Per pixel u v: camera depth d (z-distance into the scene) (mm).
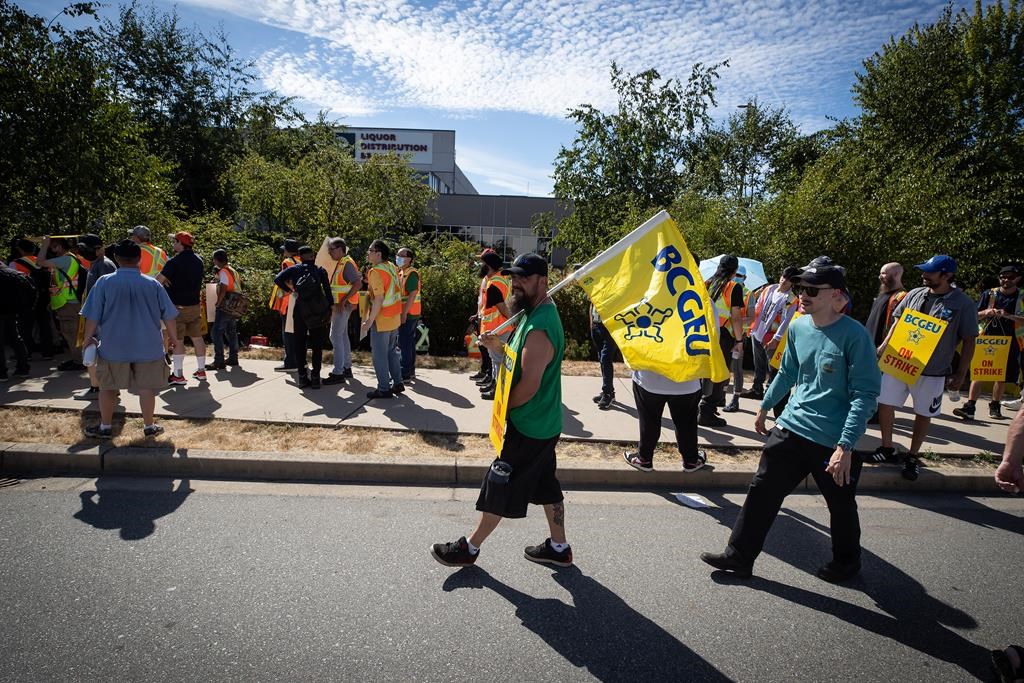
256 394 6957
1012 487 2557
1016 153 17406
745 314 8031
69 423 5598
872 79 20953
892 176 13477
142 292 5105
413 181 23219
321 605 3135
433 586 3359
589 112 18219
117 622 2930
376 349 6848
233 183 22875
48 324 8523
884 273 6004
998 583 3590
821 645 2955
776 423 3631
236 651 2744
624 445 5648
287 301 8297
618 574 3572
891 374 5180
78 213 11523
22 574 3334
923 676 2752
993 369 7027
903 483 5129
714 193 15602
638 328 4453
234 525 4020
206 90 27453
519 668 2703
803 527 4309
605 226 16562
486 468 4926
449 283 11078
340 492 4656
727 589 3447
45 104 10766
